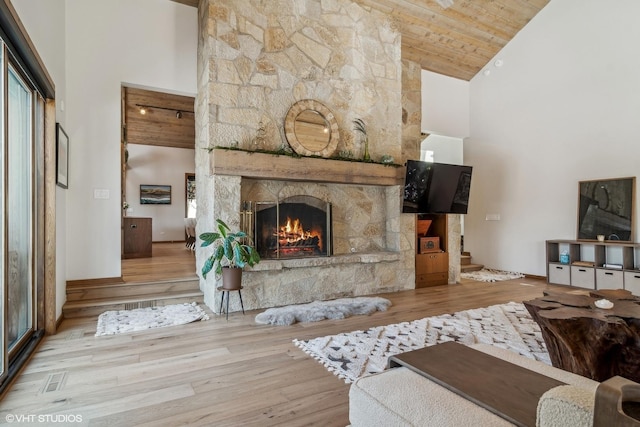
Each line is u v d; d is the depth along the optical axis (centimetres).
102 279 427
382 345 301
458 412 112
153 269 541
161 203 1088
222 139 410
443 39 617
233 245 378
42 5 293
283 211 457
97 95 424
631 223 514
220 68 409
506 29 641
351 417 136
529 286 565
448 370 140
